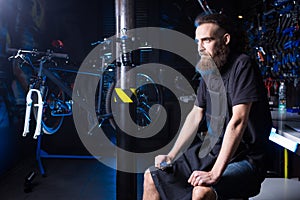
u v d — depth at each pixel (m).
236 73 1.68
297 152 1.75
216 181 1.51
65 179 3.47
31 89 3.12
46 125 3.61
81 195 3.03
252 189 1.64
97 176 3.58
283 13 3.26
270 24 3.76
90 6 5.86
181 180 1.73
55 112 3.67
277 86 3.54
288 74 3.26
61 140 4.38
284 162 2.94
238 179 1.59
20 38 4.12
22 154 4.18
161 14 6.23
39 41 4.85
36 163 4.06
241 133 1.57
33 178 3.17
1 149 3.50
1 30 3.55
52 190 3.16
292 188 1.92
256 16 4.38
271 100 3.47
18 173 3.68
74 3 5.73
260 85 1.66
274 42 3.63
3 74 3.61
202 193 1.48
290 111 2.98
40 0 4.90
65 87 3.61
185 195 1.68
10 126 3.76
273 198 1.77
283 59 3.35
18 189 3.18
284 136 1.96
